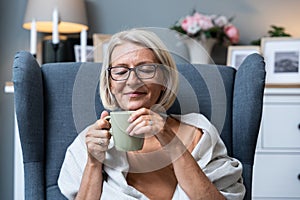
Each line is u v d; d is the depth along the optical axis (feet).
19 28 8.48
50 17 7.64
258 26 8.54
